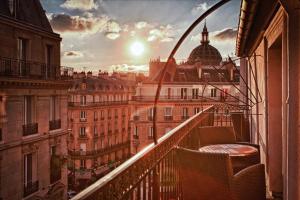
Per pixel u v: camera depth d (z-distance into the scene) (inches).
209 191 149.3
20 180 721.6
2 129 663.1
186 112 2151.8
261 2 164.6
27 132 747.4
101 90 2819.9
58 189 861.8
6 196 673.6
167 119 2160.4
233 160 211.9
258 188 156.7
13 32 718.5
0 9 717.3
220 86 1916.8
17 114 712.4
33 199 760.3
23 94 728.3
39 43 811.4
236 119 395.2
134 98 2197.3
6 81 665.0
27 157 772.6
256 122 307.0
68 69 914.7
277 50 216.4
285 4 115.0
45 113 816.9
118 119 3080.7
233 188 144.3
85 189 63.1
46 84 805.2
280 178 210.5
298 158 117.0
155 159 116.8
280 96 214.7
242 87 458.0
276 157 213.0
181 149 154.6
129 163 86.4
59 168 868.6
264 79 231.8
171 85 2154.3
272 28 192.5
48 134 828.6
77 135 2620.6
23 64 742.5
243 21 195.5
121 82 3380.9
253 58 329.1
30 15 825.5
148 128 2186.3
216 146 243.3
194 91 2148.1
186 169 154.5
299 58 115.2
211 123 384.8
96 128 2738.7
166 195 146.6
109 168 2898.6
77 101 2625.5
